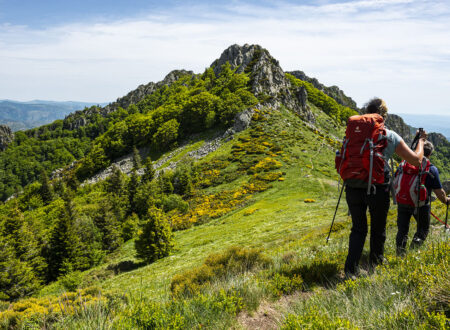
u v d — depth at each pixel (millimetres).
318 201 36500
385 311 2277
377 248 3807
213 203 50844
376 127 3344
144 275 27344
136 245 36125
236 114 87688
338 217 24766
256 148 69312
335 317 2348
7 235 43031
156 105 199375
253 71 123688
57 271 44094
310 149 69188
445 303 2139
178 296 3863
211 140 87938
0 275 34750
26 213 80938
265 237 25906
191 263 25953
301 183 47375
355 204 3672
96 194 79250
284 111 98750
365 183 3344
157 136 97875
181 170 65750
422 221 4953
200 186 60375
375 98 3805
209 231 38750
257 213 38844
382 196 3416
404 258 3580
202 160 71562
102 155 109188
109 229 51500
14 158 191750
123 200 67188
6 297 34219
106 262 45344
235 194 51188
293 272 4449
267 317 3174
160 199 60906
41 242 48000
